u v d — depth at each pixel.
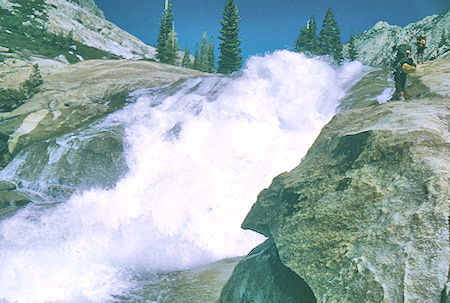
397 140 3.24
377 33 160.88
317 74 13.52
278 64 14.07
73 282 6.93
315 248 3.02
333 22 58.78
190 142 12.66
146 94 17.81
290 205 3.65
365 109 4.85
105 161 12.69
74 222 10.45
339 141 3.91
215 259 8.47
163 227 9.99
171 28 61.12
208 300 5.38
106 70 22.56
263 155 11.39
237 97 13.38
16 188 13.42
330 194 3.33
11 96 19.34
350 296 2.46
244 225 4.46
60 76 22.33
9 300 6.11
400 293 2.18
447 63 7.42
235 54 55.50
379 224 2.70
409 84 6.63
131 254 8.57
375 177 3.14
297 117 11.99
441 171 2.70
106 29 89.50
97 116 16.20
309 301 3.31
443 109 4.06
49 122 16.45
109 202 11.33
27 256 8.23
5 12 60.97
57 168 12.95
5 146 16.36
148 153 12.77
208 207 10.30
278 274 3.90
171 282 6.83
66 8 82.00
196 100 14.78
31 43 50.25
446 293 2.00
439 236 2.29
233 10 55.16
